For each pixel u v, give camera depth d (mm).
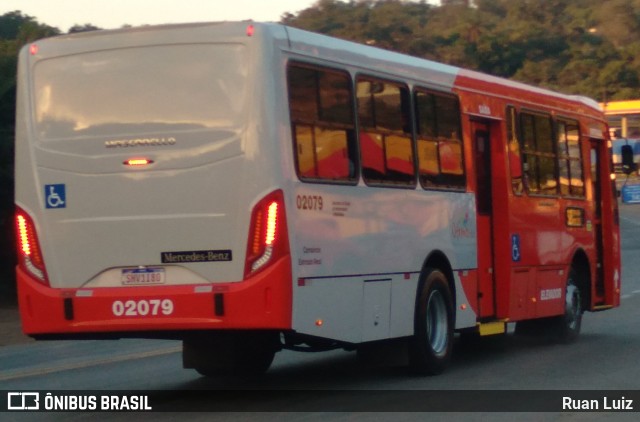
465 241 13172
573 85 106625
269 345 11570
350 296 10664
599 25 145500
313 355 15062
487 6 143375
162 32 10039
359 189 10891
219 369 11961
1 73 26875
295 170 9898
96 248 10125
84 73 10266
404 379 12156
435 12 129000
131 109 10078
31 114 10430
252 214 9680
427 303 12188
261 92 9734
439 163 12633
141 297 9906
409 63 12133
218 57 9883
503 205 14023
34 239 10352
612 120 79688
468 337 15945
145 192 9984
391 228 11469
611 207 17672
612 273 17594
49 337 10453
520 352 14828
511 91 14508
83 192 10180
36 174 10352
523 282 14422
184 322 9797
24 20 53281
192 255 9836
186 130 9898
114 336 10398
